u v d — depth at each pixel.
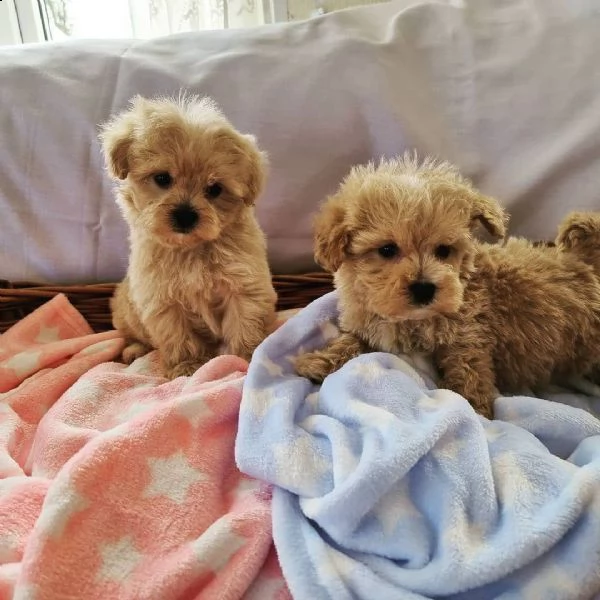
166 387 0.42
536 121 0.50
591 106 0.49
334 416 0.35
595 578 0.26
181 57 0.53
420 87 0.52
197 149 0.42
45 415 0.42
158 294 0.46
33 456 0.39
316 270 0.56
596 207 0.50
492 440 0.33
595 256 0.42
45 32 0.70
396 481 0.30
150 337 0.50
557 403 0.37
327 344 0.43
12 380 0.47
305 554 0.28
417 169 0.40
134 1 0.67
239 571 0.29
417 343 0.40
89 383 0.44
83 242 0.54
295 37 0.53
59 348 0.49
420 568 0.28
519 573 0.27
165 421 0.34
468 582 0.26
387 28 0.53
